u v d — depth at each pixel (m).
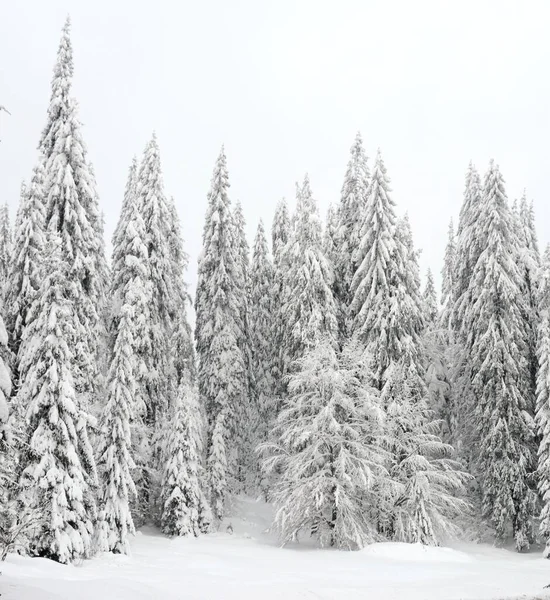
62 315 18.64
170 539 26.08
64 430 18.09
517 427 28.56
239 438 35.69
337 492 25.42
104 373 28.22
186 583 15.30
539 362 27.80
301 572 18.47
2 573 13.90
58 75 26.77
